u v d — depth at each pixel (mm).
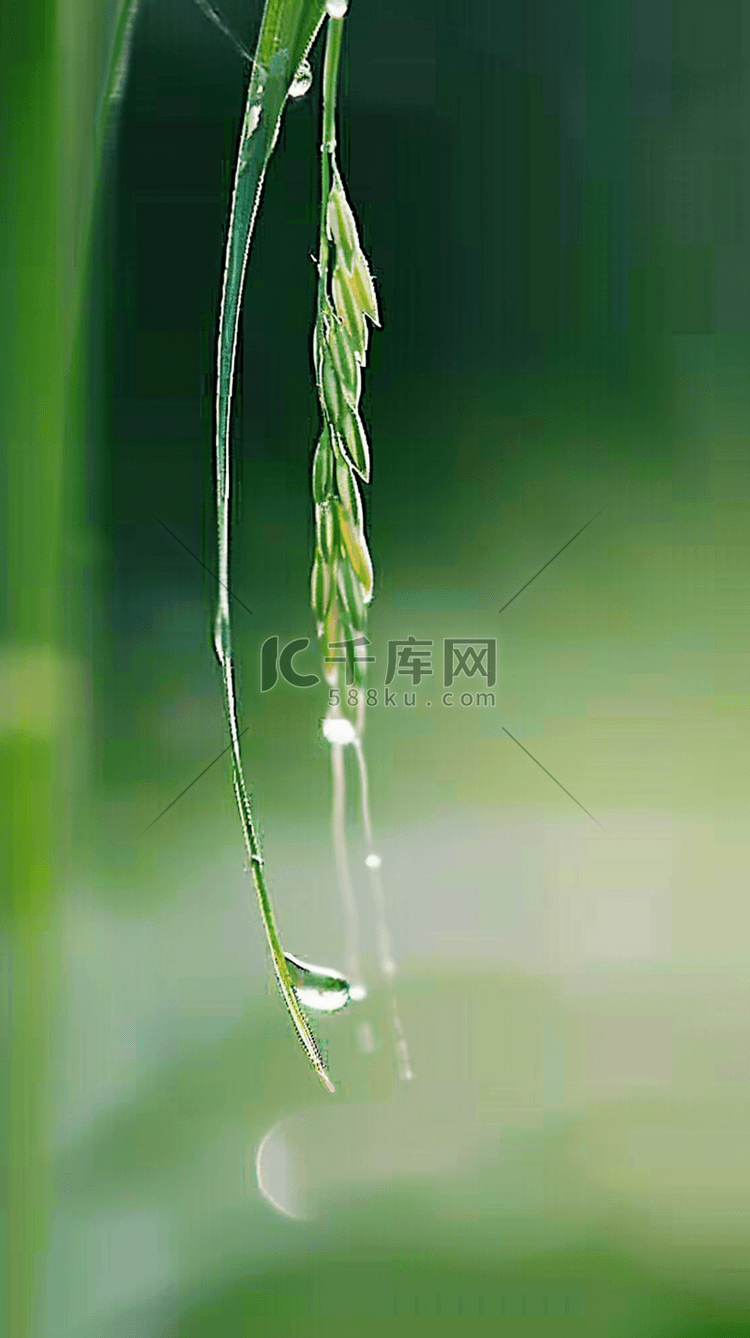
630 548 1615
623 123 1756
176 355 1391
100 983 1057
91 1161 990
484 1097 1195
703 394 1700
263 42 366
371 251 1633
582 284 1702
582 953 1345
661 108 1761
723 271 1710
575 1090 1220
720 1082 1249
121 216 1392
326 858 1255
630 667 1533
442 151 1703
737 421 1718
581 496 1622
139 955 1096
